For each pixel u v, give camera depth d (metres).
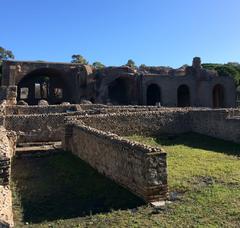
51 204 7.92
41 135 18.05
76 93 45.62
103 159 10.61
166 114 19.61
